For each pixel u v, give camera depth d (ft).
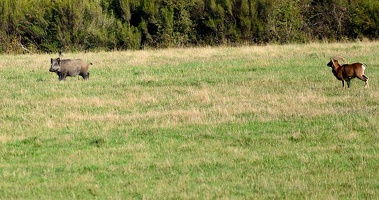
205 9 437.17
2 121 195.11
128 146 164.86
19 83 260.01
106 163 151.02
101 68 298.97
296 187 130.93
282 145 163.12
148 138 172.86
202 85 246.88
